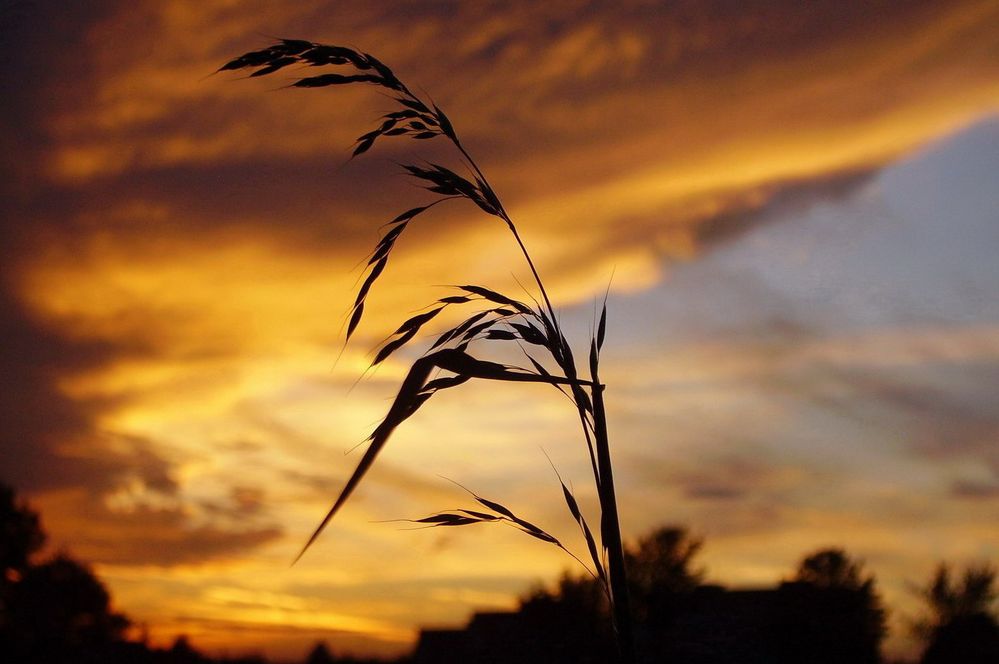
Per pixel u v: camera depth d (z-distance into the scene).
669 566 15.87
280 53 2.14
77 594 31.53
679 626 15.77
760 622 15.32
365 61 2.19
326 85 2.20
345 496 1.24
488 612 19.81
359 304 2.06
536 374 1.92
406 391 1.46
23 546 31.70
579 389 2.01
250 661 27.28
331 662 24.66
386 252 2.12
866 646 14.38
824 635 14.29
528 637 17.16
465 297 2.04
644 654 15.04
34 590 31.22
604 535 1.98
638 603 15.79
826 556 15.37
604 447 2.02
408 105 2.20
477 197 2.17
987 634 13.90
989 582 14.18
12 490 31.94
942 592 14.21
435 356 1.70
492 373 1.81
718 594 16.48
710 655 14.66
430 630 20.53
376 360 1.96
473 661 17.62
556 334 2.02
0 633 30.72
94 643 31.34
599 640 15.79
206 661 28.84
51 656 30.55
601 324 2.09
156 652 29.77
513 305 2.05
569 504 2.00
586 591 16.25
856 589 14.77
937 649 14.08
